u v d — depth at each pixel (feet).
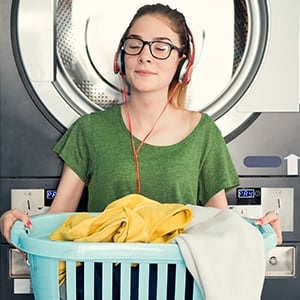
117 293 4.18
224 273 3.76
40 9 5.79
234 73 6.01
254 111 5.96
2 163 5.87
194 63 6.01
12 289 5.93
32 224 4.55
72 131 5.68
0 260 5.90
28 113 5.85
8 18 5.78
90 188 5.57
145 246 3.77
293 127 5.99
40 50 5.81
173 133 5.55
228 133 5.96
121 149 5.45
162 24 5.30
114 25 5.94
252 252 3.87
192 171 5.47
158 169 5.38
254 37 5.95
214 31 6.00
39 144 5.87
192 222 4.36
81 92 5.95
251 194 5.98
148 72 5.27
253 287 3.78
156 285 4.18
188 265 3.78
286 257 6.01
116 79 5.97
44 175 5.89
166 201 5.39
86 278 3.86
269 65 5.95
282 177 6.00
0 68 5.81
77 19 5.92
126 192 5.37
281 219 6.01
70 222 4.28
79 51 5.93
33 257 3.99
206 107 5.99
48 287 3.96
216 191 5.65
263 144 5.99
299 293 6.02
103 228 3.99
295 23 5.91
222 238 3.88
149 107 5.50
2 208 5.89
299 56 5.94
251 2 5.91
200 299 3.97
